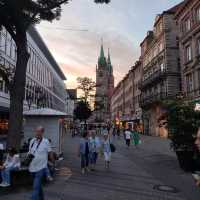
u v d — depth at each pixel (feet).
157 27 152.97
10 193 27.09
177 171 40.68
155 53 156.66
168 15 138.62
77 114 191.42
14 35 39.68
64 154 62.18
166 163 48.98
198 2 100.17
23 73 38.93
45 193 27.12
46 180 32.35
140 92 195.31
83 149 39.47
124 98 266.98
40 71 163.63
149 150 73.87
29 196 25.98
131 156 60.44
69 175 36.88
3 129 112.57
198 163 40.16
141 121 187.62
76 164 47.24
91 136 42.80
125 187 30.32
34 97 146.72
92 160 42.32
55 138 52.08
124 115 260.62
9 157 30.66
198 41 101.81
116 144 97.35
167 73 133.90
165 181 33.55
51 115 51.70
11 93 38.34
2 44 103.96
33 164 21.24
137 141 83.15
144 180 34.14
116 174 38.14
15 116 37.65
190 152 40.42
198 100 94.89
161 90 144.56
